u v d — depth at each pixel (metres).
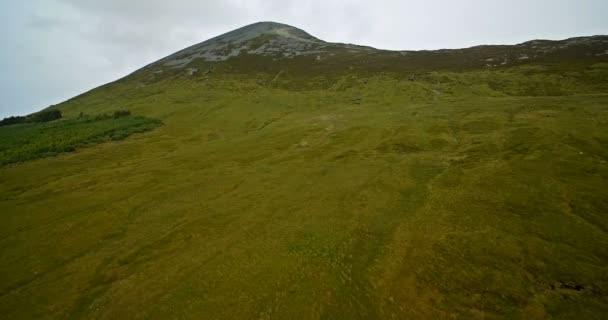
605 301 19.38
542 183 33.16
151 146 62.50
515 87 87.56
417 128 57.97
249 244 27.59
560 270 21.91
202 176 45.06
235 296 21.58
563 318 18.44
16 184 44.47
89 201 38.28
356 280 22.52
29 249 29.00
